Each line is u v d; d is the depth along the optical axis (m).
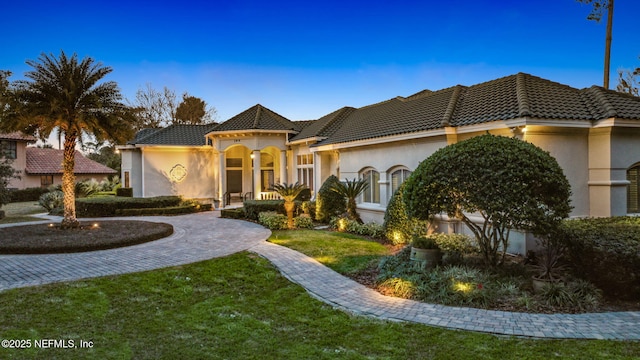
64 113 13.51
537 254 9.14
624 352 4.66
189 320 6.07
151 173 24.67
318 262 9.64
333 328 5.64
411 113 14.88
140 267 9.16
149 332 5.61
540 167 7.01
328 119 22.19
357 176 16.47
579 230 7.73
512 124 9.66
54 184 34.75
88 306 6.66
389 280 7.59
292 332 5.56
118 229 14.15
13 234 13.08
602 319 5.77
